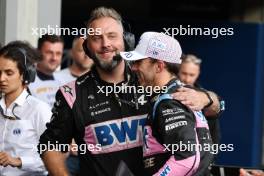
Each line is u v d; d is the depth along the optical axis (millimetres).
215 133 8609
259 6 21422
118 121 7688
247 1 21422
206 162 7184
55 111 7879
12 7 12992
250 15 21469
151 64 7426
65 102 7789
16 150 9289
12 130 9328
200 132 7238
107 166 7684
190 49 19828
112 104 7707
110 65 7660
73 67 12930
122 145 7672
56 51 12180
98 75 7805
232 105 20109
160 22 19422
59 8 13586
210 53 19906
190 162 7004
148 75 7453
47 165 7941
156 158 7230
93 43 7688
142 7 21422
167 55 7414
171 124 7066
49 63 12164
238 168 8961
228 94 20062
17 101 9336
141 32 19375
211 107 7715
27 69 9344
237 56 19969
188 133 7047
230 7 21438
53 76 12383
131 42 7980
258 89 20047
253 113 20047
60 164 7902
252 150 20078
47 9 13438
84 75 7867
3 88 9242
